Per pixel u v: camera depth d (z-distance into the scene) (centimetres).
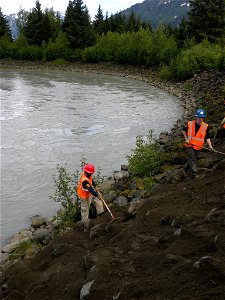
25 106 3100
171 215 829
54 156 1828
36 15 8519
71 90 4112
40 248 991
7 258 971
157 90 4206
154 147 1545
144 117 2728
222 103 2339
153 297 567
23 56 8050
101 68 6606
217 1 5688
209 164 1158
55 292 679
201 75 4250
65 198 1259
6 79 5144
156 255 679
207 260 588
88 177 1002
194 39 5522
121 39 6681
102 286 629
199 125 1082
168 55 5594
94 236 886
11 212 1260
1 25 9575
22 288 756
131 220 913
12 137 2150
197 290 554
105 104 3250
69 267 733
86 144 2038
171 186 1079
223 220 719
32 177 1560
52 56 7681
